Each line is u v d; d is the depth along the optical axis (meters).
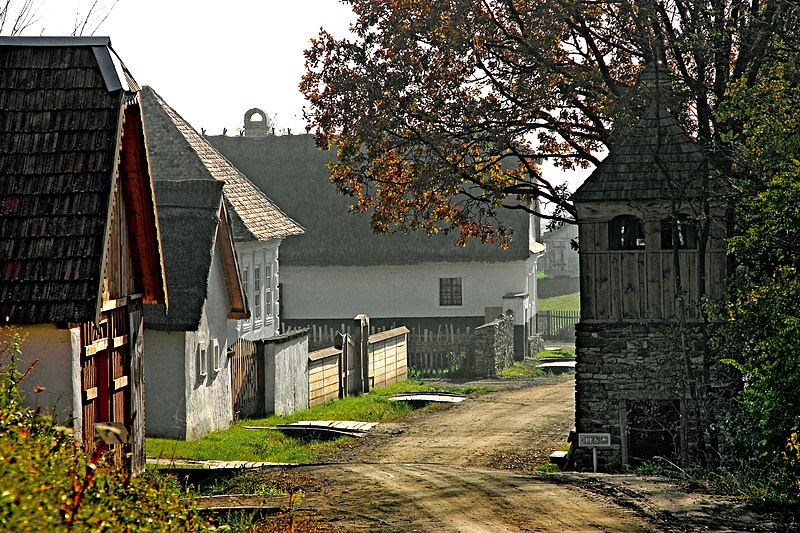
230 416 69.50
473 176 67.81
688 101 58.88
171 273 62.38
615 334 56.25
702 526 32.25
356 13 69.50
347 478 44.00
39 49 36.84
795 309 41.97
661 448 56.62
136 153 39.44
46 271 33.12
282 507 35.75
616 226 57.19
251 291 85.62
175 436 61.66
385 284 122.44
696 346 55.31
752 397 43.50
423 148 69.19
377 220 74.69
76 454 21.72
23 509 15.42
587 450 56.62
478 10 64.75
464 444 66.06
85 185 34.25
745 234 49.94
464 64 68.31
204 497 38.22
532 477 44.03
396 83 66.81
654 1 57.53
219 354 67.44
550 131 70.31
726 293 52.34
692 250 55.50
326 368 84.56
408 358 114.81
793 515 33.94
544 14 61.56
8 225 33.78
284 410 75.88
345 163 73.06
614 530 31.80
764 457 44.50
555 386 98.75
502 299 121.56
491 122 66.94
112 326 39.44
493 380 105.75
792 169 42.16
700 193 53.88
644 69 59.12
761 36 54.12
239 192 90.00
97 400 38.06
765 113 47.75
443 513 35.06
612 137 57.09
